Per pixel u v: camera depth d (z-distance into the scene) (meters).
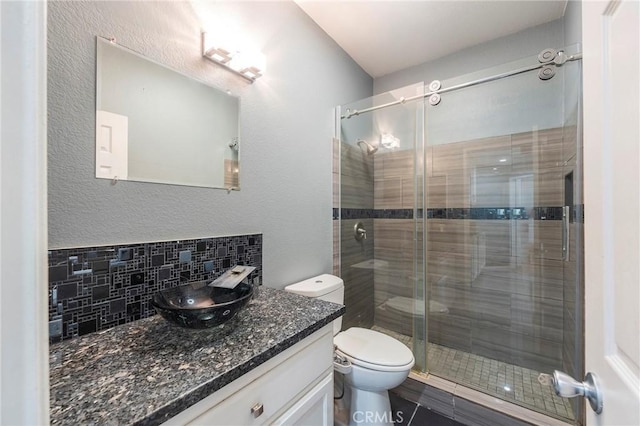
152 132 0.98
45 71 0.27
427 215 2.17
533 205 1.80
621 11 0.41
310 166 1.74
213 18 1.18
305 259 1.70
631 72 0.39
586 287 0.53
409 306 2.14
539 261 1.79
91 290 0.82
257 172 1.38
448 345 2.10
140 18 0.95
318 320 0.91
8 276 0.24
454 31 1.87
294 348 0.82
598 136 0.49
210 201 1.17
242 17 1.30
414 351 1.97
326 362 0.96
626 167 0.40
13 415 0.24
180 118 1.07
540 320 1.79
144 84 0.96
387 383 1.25
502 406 1.47
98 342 0.75
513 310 1.88
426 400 1.62
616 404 0.42
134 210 0.93
